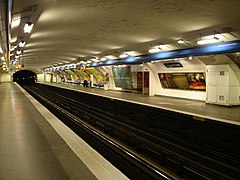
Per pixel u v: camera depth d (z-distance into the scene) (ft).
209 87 44.57
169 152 25.36
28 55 82.74
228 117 29.19
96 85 103.50
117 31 38.04
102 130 38.27
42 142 14.16
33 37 43.80
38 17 27.30
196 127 30.63
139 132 36.45
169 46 45.52
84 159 11.29
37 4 22.47
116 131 36.83
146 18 29.78
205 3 23.54
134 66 70.18
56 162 10.94
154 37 40.86
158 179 17.78
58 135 15.83
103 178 9.34
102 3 24.17
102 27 35.40
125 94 68.23
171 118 35.40
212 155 25.84
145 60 57.26
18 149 12.84
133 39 44.01
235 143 25.18
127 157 21.86
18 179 9.21
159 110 38.32
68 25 34.17
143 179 18.94
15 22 26.76
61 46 58.23
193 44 40.45
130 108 46.98
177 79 54.85
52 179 9.23
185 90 54.03
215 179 19.60
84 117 48.29
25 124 19.72
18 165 10.59
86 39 46.55
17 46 51.42
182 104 43.29
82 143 13.88
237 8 23.97
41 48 63.10
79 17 29.55
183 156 24.64
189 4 24.14
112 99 54.80
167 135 33.32
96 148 28.35
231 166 22.06
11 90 79.71
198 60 45.65
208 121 28.66
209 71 44.34
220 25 30.09
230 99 41.06
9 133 16.49
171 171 21.49
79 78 130.21
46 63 125.70
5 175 9.57
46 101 71.15
